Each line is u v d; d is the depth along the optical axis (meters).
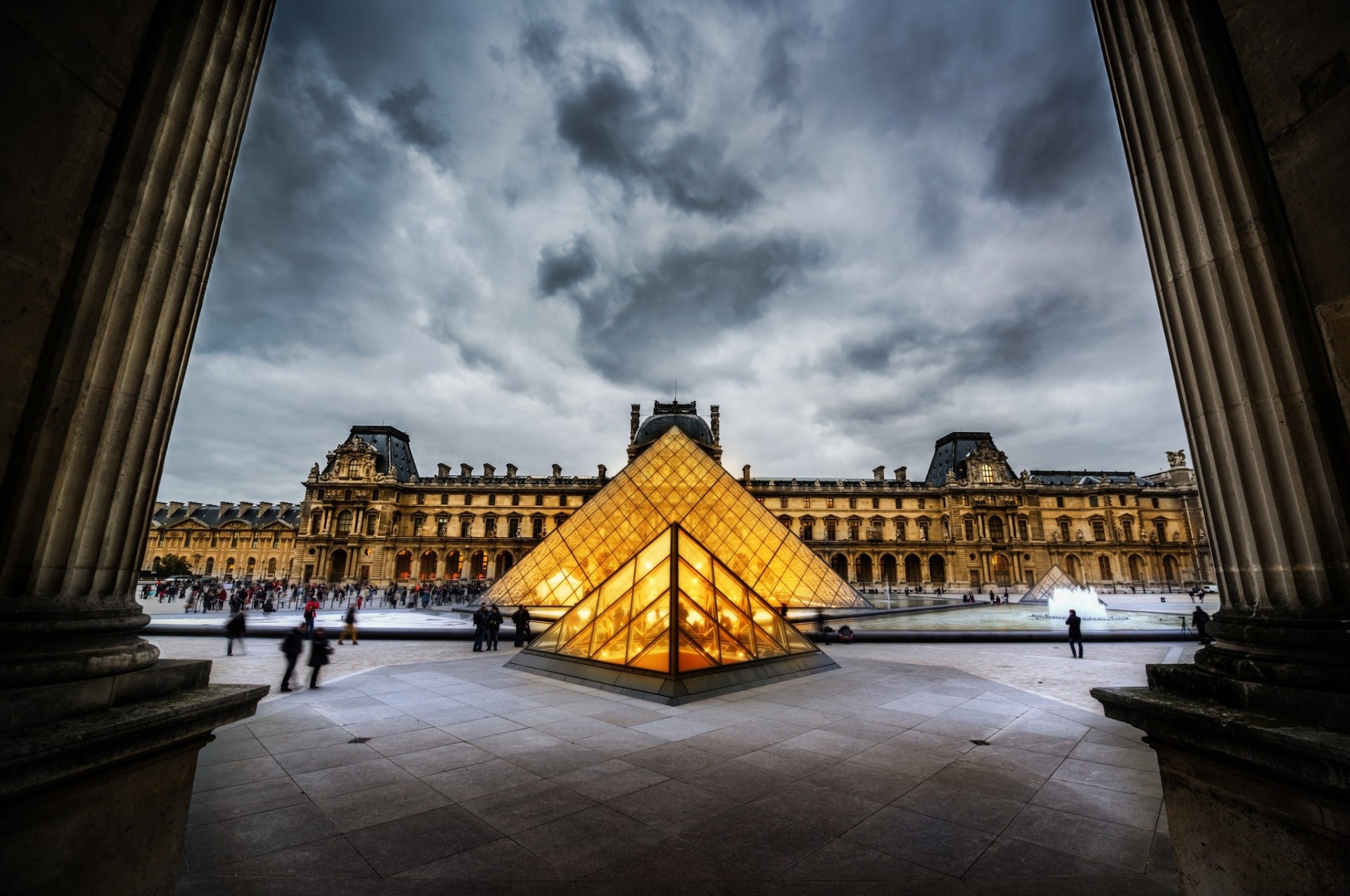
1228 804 3.79
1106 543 106.31
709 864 5.82
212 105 4.73
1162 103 4.83
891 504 109.38
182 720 3.82
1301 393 3.86
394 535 103.62
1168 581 106.38
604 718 11.88
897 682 16.22
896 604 55.59
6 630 3.24
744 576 37.69
